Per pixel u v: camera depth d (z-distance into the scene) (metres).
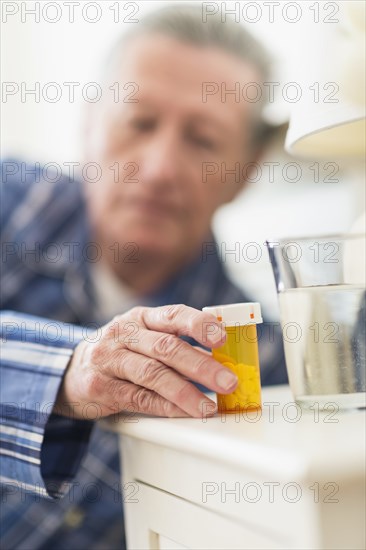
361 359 0.56
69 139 1.65
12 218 1.40
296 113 0.68
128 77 1.41
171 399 0.61
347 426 0.51
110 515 1.24
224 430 0.53
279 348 1.40
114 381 0.65
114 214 1.44
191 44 1.41
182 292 1.48
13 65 1.71
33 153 1.68
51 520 1.21
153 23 1.42
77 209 1.43
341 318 0.56
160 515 0.61
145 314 0.66
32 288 1.39
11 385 0.72
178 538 0.58
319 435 0.48
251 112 1.47
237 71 1.44
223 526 0.51
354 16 0.61
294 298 0.57
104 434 1.26
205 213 1.49
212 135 1.44
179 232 1.47
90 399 0.66
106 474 1.25
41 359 0.72
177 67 1.40
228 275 1.51
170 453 0.58
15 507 1.20
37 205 1.42
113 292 1.45
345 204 1.49
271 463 0.43
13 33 1.69
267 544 0.46
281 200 1.54
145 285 1.47
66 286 1.42
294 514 0.43
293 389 0.59
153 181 1.42
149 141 1.42
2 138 1.72
